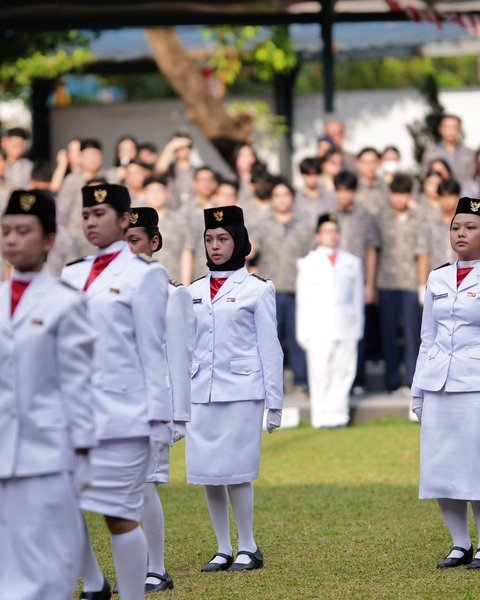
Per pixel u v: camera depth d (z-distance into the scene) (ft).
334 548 65.92
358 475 86.38
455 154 119.55
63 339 43.86
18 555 43.47
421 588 57.16
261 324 62.85
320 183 113.29
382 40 146.72
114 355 49.26
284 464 90.79
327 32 125.29
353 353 105.19
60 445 43.62
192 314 58.39
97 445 44.98
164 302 50.08
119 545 49.80
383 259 110.52
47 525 43.45
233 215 63.67
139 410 49.34
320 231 105.70
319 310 104.63
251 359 62.85
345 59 148.56
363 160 111.86
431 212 108.06
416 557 63.62
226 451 62.08
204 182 108.47
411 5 123.24
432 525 71.05
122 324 49.49
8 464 43.29
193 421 63.00
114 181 110.22
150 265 50.01
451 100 146.00
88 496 48.78
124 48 152.15
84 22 120.98
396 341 111.45
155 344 49.47
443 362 61.77
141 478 50.01
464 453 61.11
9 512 43.65
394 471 87.51
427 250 107.96
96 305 49.49
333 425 104.94
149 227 59.36
